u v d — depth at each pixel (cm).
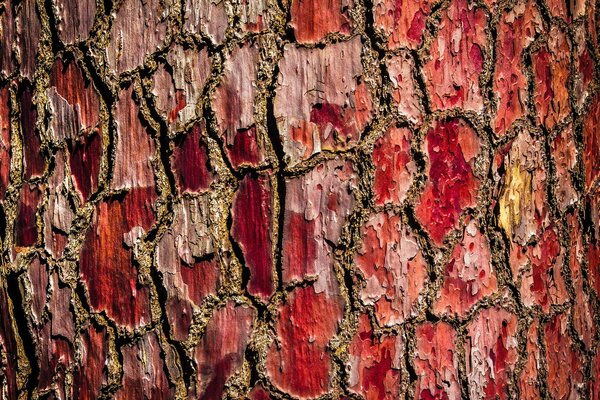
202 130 92
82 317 96
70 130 96
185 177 93
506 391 98
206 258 93
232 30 92
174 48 92
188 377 93
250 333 93
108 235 95
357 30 92
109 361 95
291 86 92
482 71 96
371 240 93
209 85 92
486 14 96
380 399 94
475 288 97
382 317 94
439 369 95
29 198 98
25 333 98
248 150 92
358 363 93
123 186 94
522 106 98
